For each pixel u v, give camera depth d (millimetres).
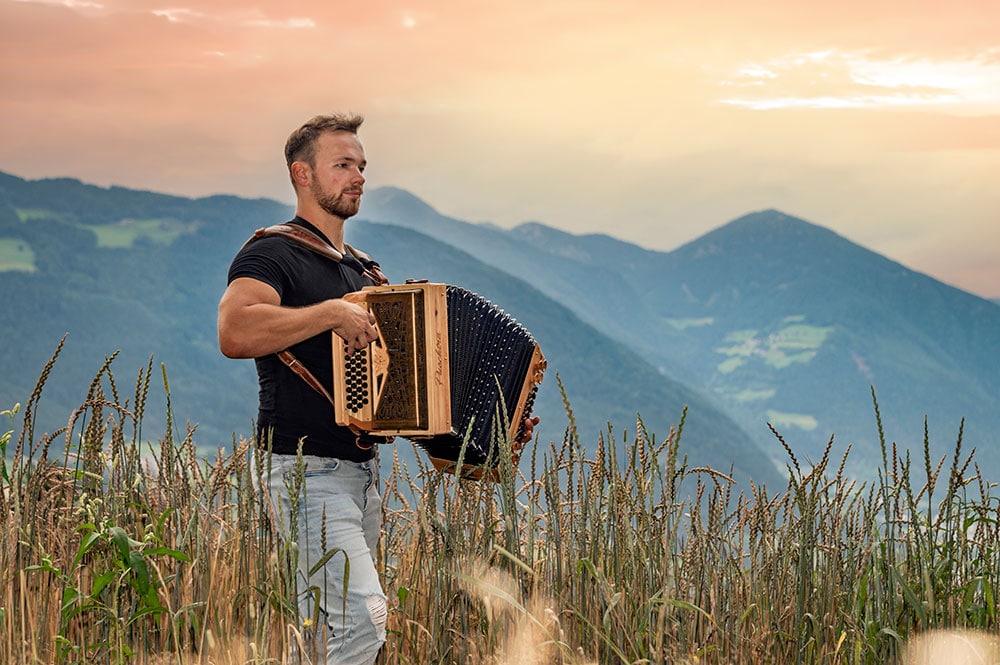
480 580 3607
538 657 3729
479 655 3826
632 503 3811
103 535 3732
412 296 3885
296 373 3914
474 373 4148
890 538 3945
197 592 3891
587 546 3898
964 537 3996
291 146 4227
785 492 3996
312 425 3914
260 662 3469
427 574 4145
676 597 3727
